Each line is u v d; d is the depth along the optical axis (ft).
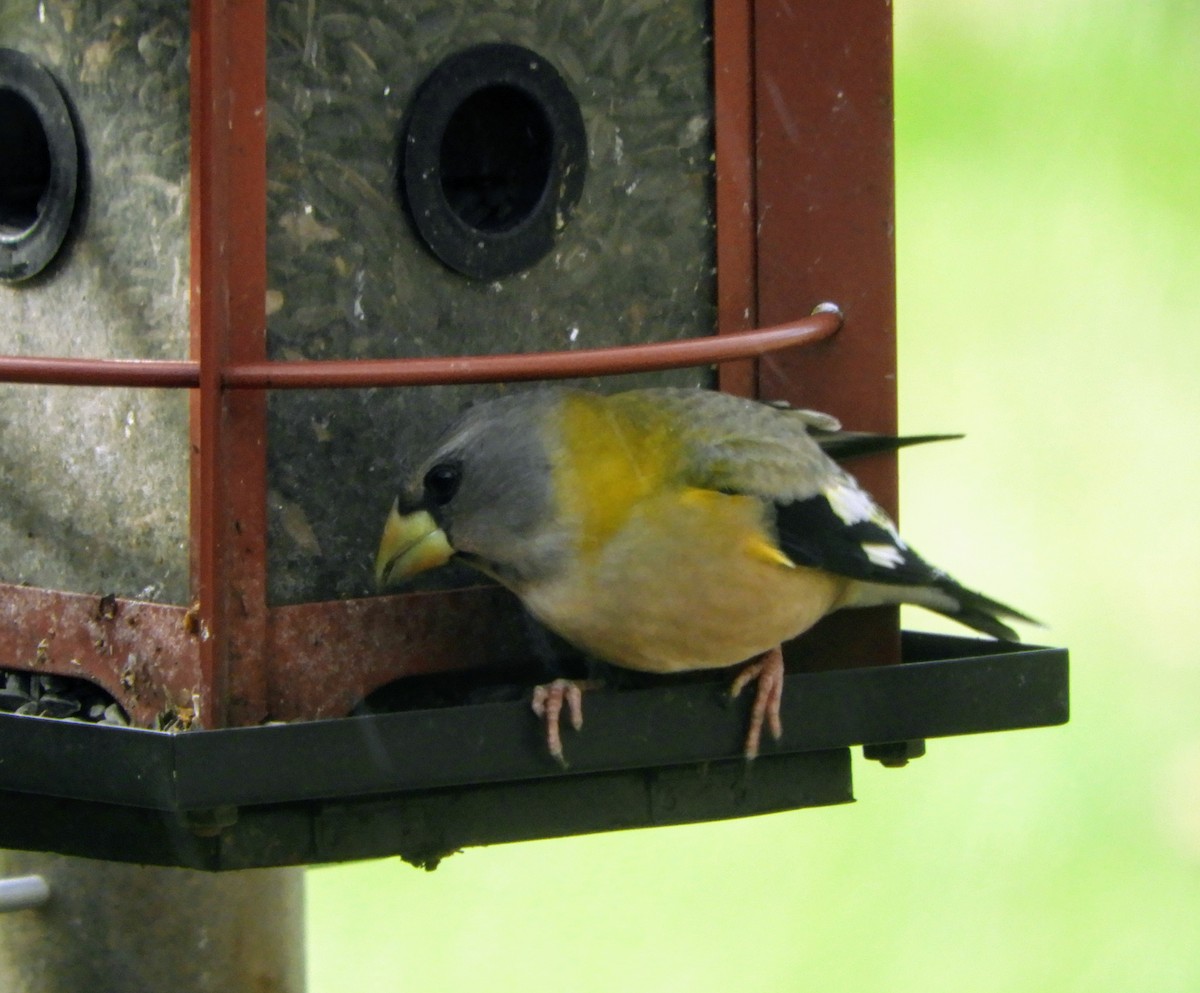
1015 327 54.70
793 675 29.45
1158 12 54.24
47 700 30.58
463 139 31.89
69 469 30.19
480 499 28.99
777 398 33.42
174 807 25.08
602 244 32.12
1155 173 54.34
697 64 32.76
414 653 30.35
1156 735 51.42
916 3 55.77
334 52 29.43
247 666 28.73
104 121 29.68
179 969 33.73
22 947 33.88
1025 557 54.08
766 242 33.27
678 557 29.12
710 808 30.37
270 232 29.07
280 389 28.37
